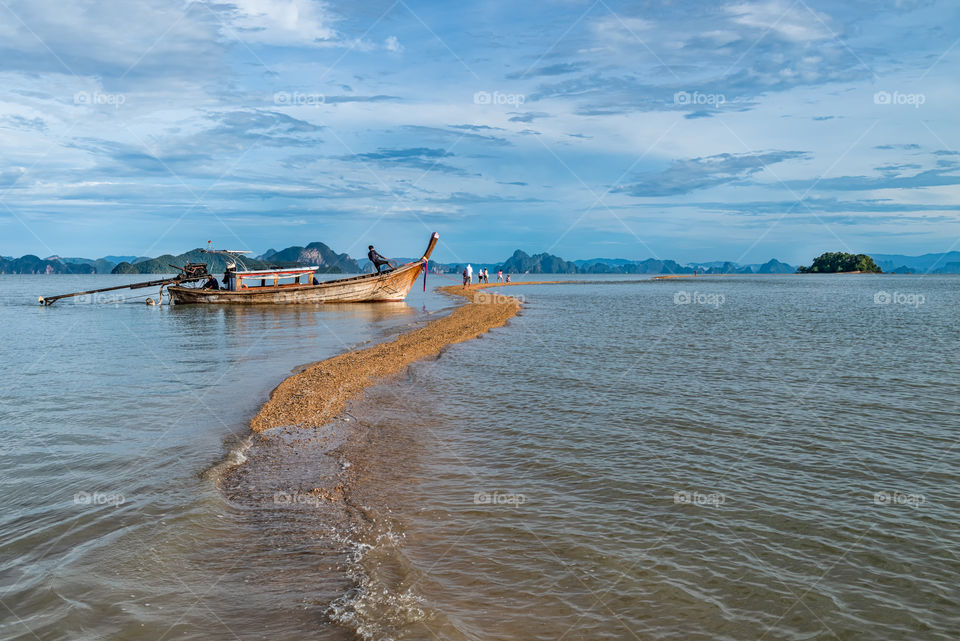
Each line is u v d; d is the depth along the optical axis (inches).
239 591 261.6
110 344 1071.6
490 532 323.3
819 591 269.6
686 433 506.6
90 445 460.4
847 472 415.8
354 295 2121.1
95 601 250.7
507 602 257.8
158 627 234.1
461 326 1327.5
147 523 323.6
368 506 355.3
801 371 786.2
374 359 850.8
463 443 478.3
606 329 1323.8
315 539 312.0
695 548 307.9
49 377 740.0
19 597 252.7
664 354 935.0
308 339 1146.0
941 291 3858.3
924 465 429.7
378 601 254.4
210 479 391.9
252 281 2170.3
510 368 805.2
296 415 553.0
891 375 760.3
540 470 418.3
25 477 391.2
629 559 296.2
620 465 428.8
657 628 242.1
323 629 234.7
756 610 255.3
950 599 263.7
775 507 358.3
